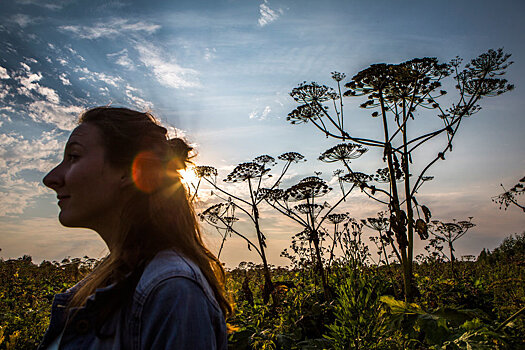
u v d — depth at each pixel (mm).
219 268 1308
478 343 3982
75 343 937
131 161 1117
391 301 5152
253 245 8156
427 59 6121
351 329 2719
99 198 1100
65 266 12555
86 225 1138
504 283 6859
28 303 8102
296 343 4840
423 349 4242
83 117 1184
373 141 6484
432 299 6746
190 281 917
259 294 8398
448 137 6125
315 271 7953
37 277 12141
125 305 922
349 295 2803
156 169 1147
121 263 1011
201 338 848
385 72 6180
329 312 6117
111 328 913
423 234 6008
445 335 4480
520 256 9961
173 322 841
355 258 2869
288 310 6578
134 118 1180
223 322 1008
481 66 6102
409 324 4871
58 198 1128
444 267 11383
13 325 5605
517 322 4535
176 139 1283
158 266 949
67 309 1143
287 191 8562
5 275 10891
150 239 1037
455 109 6254
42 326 5684
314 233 7887
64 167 1137
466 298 6758
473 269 11562
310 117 6812
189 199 1252
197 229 1267
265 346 4840
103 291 925
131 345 881
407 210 6133
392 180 6254
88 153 1105
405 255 6066
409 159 6285
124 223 1058
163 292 874
